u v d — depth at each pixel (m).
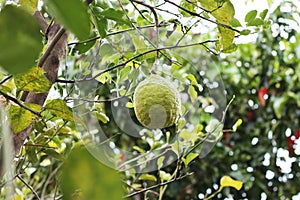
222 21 1.16
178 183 3.29
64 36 1.04
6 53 0.22
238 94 3.52
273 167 3.49
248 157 3.46
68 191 0.27
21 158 1.38
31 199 2.15
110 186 0.27
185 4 1.31
